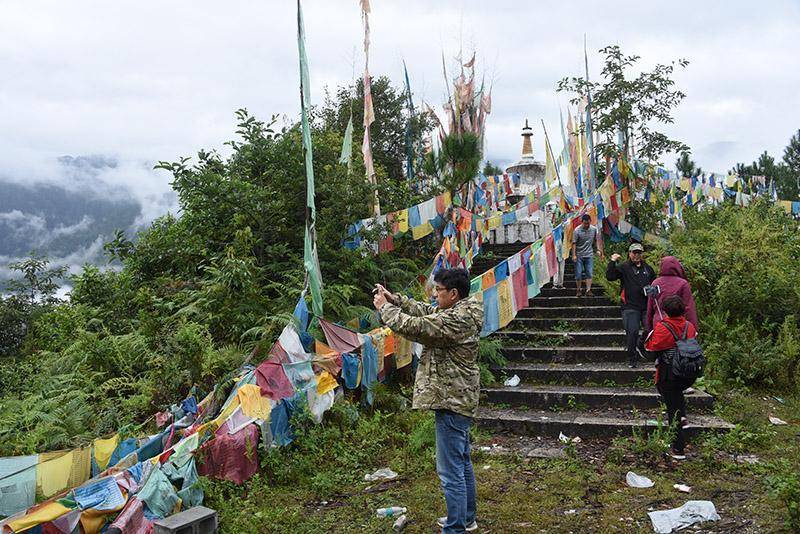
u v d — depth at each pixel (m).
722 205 14.15
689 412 6.53
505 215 12.74
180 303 7.66
